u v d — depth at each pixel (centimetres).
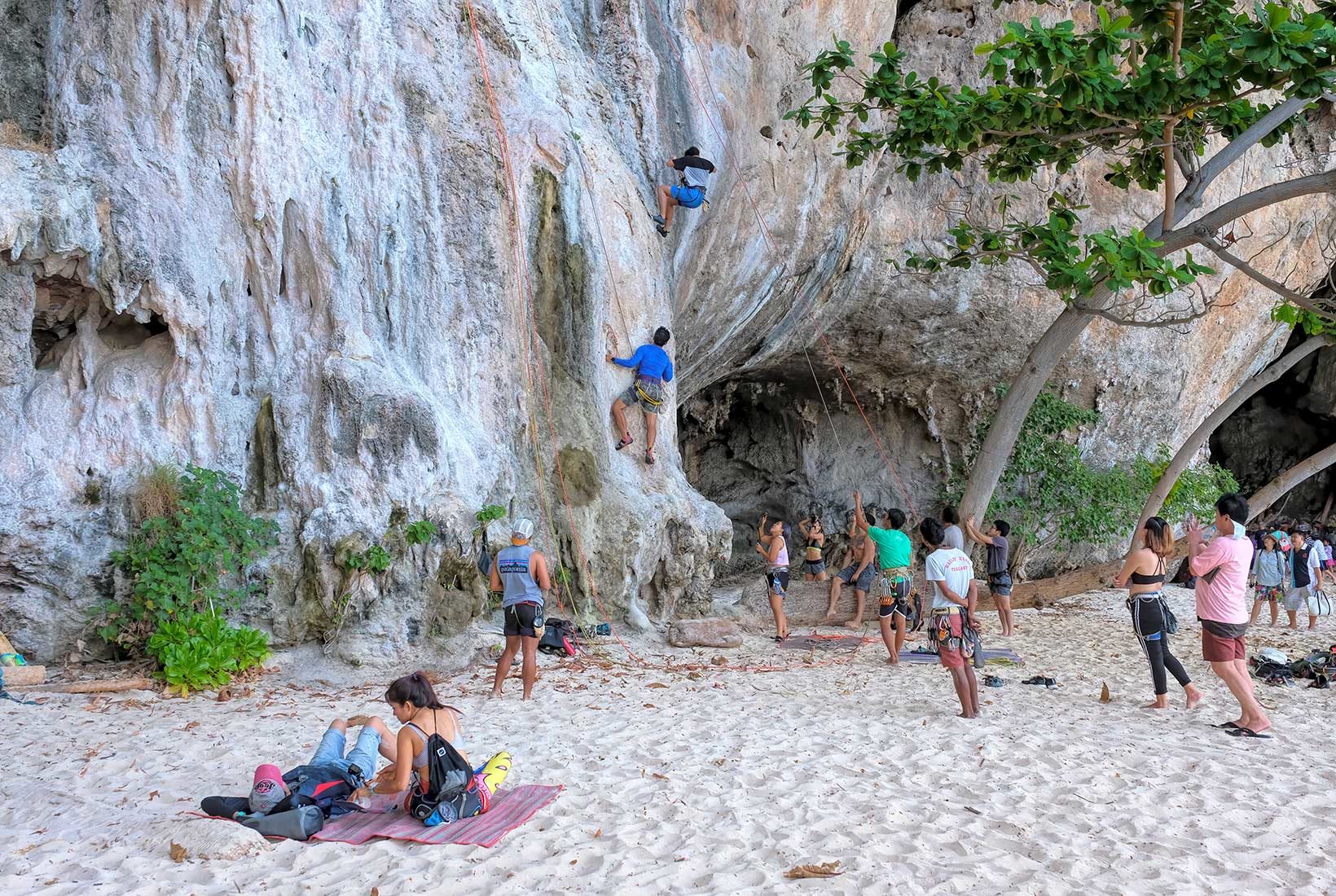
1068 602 1691
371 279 1005
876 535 1070
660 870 444
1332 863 462
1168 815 533
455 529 959
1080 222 1748
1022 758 646
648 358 1191
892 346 1803
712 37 1376
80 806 538
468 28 1131
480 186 1080
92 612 874
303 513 933
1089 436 1911
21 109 889
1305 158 1802
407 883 426
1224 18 899
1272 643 1273
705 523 1241
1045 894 425
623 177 1231
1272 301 2003
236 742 671
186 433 932
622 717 772
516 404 1108
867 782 593
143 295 911
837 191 1530
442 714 525
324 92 1000
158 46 923
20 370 902
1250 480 2589
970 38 1666
